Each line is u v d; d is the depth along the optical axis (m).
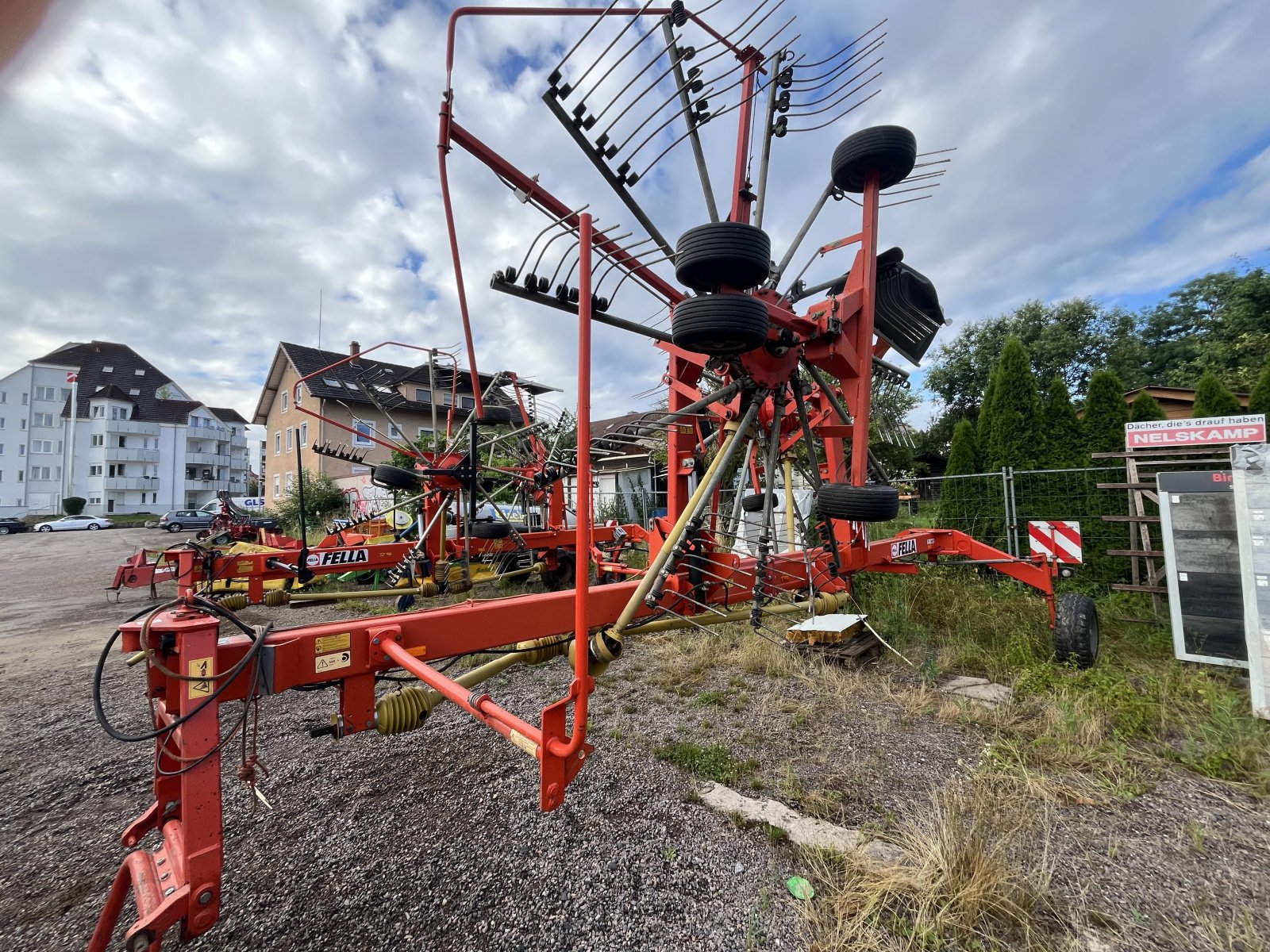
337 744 3.59
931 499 12.72
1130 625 5.38
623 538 7.58
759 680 4.48
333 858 2.48
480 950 1.98
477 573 6.75
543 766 1.48
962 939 1.92
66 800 3.06
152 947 1.45
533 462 7.32
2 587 11.15
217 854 1.61
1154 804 2.71
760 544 2.95
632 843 2.53
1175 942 1.89
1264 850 2.36
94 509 50.75
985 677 4.46
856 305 3.56
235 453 64.56
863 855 2.34
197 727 1.62
